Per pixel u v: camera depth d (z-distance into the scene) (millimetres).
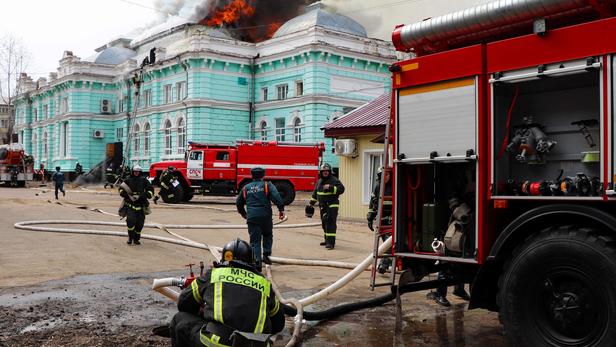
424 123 5078
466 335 5676
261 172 9141
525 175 4805
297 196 29922
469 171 4992
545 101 4730
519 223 4449
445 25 5055
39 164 54438
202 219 17281
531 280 4355
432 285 5570
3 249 10586
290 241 12742
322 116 33281
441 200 5160
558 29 4320
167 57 40094
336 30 34812
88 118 46531
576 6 4277
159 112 39812
